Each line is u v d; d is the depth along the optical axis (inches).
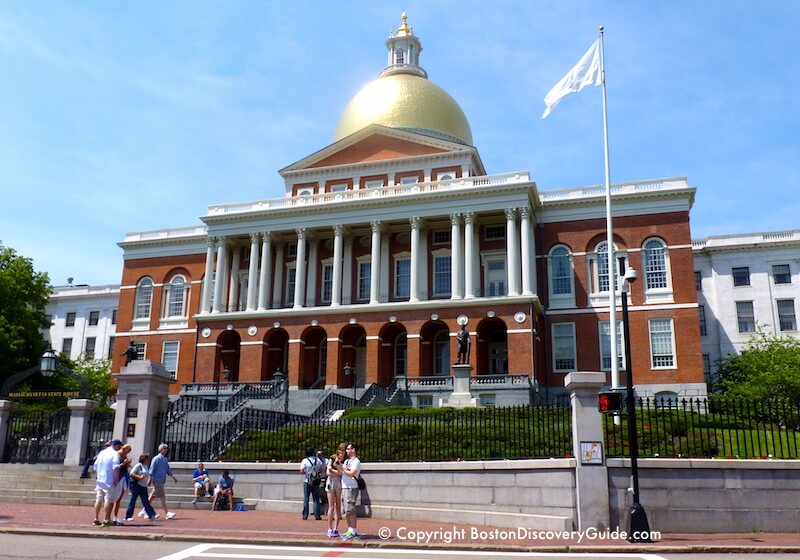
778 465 773.3
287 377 2193.7
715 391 2605.8
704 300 2817.4
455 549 653.9
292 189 2647.6
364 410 1604.3
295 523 820.0
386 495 920.9
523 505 813.9
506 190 2241.6
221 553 598.2
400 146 2576.3
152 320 2706.7
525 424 962.1
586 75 1560.0
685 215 2241.6
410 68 2945.4
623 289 789.9
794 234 2797.7
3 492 994.7
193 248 2736.2
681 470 771.4
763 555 630.5
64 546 616.7
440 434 1037.2
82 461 1064.8
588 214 2326.5
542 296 2310.5
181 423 1232.2
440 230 2442.2
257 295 2506.2
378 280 2331.4
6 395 1216.2
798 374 2012.8
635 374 2169.0
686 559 610.9
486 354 2290.8
